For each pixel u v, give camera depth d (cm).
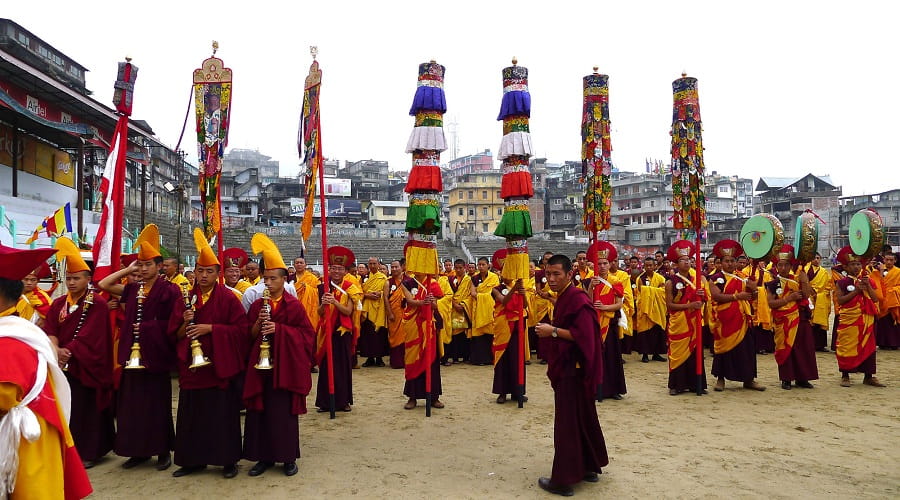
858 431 681
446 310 1214
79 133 1995
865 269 1166
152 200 3706
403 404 862
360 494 503
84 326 562
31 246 1551
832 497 482
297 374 548
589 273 1013
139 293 560
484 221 6644
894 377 1023
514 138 821
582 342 491
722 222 6159
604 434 680
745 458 585
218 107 773
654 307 1241
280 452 544
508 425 735
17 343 289
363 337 1227
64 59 3041
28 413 281
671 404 837
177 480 541
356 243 4859
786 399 857
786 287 932
